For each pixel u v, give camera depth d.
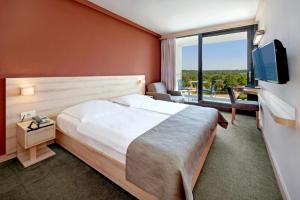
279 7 1.80
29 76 2.23
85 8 2.90
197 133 1.71
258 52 2.07
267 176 1.78
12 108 2.04
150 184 1.28
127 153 1.43
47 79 2.36
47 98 2.37
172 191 1.15
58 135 2.42
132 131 1.76
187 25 4.14
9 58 2.04
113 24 3.48
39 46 2.31
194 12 3.34
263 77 2.18
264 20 2.85
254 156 2.18
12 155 2.11
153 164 1.27
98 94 3.15
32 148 1.99
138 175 1.36
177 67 5.63
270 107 1.69
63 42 2.60
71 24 2.69
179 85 5.84
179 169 1.15
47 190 1.55
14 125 2.07
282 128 1.65
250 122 3.60
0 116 2.01
